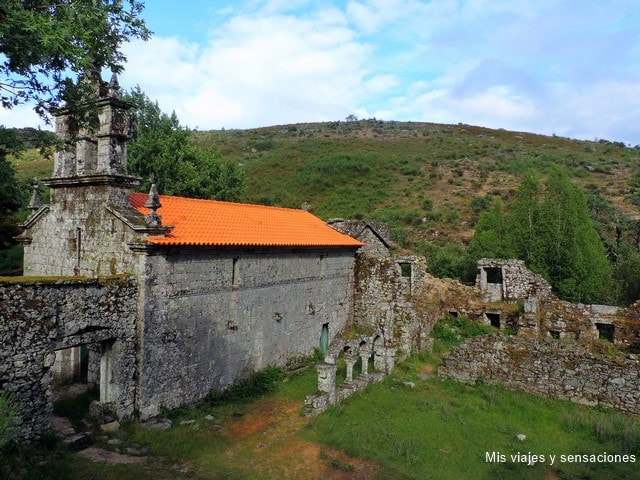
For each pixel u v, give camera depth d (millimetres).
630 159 85562
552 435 15305
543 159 85812
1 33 10484
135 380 15188
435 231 56062
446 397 18453
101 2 12859
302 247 23000
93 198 16547
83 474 11336
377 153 92375
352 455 13312
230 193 40219
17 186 17562
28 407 12297
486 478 12391
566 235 31922
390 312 23328
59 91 13633
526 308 27047
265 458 13109
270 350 21312
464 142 107625
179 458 12883
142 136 36094
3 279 12023
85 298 13727
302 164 84188
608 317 25703
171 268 16141
